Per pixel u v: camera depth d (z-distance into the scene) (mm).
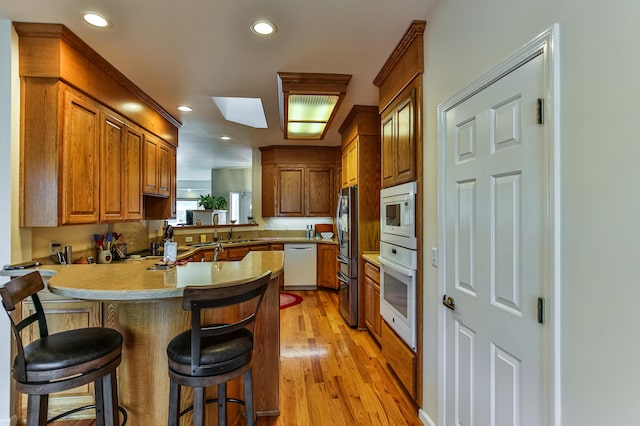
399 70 2322
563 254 990
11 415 1934
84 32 2033
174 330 1713
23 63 1979
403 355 2240
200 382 1300
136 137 2996
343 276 3943
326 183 5602
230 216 9227
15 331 1294
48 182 1997
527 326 1132
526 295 1138
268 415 2059
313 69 2559
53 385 1299
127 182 2826
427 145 1957
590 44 900
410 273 2102
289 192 5570
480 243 1414
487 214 1363
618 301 829
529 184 1122
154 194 3400
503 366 1265
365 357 2893
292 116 3469
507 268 1238
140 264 2068
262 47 2223
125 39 2115
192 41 2145
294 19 1903
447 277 1705
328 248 5293
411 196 2086
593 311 896
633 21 792
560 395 995
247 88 2945
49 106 1995
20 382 1288
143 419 1703
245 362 1421
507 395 1236
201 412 1323
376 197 3615
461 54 1565
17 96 1968
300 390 2348
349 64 2473
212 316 1820
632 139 794
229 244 4809
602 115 869
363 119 3566
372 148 3592
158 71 2586
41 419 1324
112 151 2594
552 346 1019
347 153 4102
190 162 7719
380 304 2836
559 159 999
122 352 1693
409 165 2146
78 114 2188
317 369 2666
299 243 5398
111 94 2561
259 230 5855
